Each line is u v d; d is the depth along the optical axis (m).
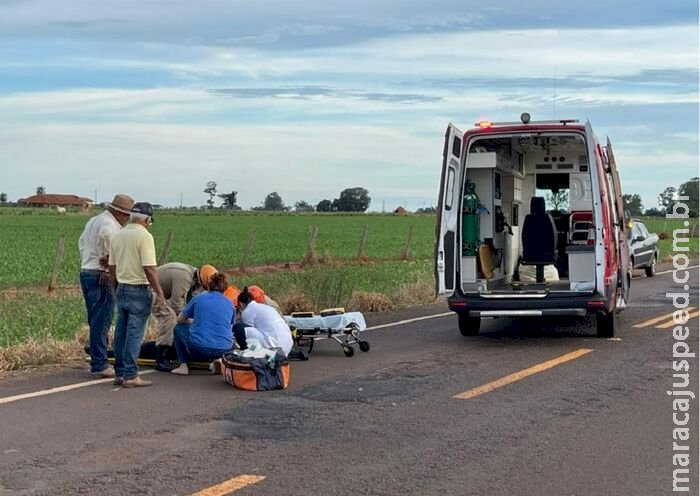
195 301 10.21
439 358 11.12
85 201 150.88
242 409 8.20
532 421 7.68
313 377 9.83
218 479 6.03
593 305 11.88
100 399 8.63
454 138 12.18
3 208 109.12
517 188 14.80
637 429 7.39
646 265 25.34
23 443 6.96
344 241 46.66
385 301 16.73
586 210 13.52
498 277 13.77
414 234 56.06
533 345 12.20
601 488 5.84
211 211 114.50
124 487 5.86
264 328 9.91
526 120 12.06
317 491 5.77
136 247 9.23
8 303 16.55
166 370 10.27
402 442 7.00
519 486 5.88
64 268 25.88
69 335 12.41
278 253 35.22
